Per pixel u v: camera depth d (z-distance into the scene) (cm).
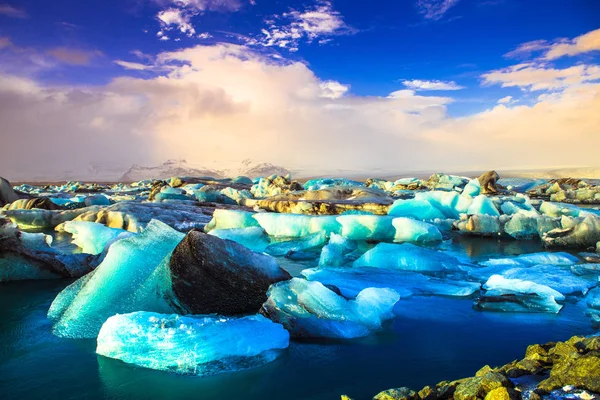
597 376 208
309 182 2309
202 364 309
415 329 394
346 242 816
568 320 411
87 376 303
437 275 610
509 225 953
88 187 3084
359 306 412
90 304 410
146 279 435
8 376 305
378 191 1480
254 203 1469
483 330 389
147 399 271
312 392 277
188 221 1109
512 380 238
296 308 391
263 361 321
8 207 1401
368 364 319
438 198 1259
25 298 507
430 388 247
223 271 463
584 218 819
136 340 324
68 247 820
